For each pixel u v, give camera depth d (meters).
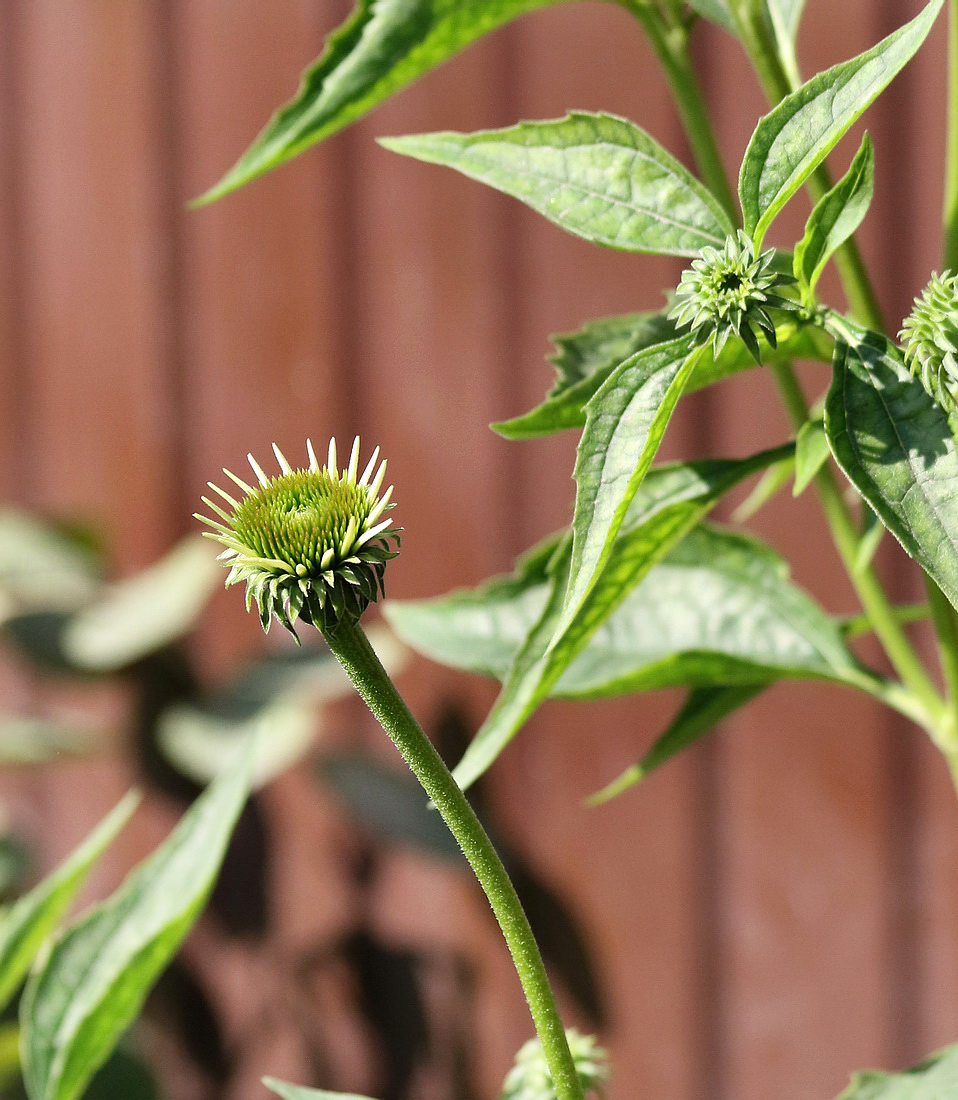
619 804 1.84
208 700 1.87
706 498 0.83
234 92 1.87
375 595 0.75
